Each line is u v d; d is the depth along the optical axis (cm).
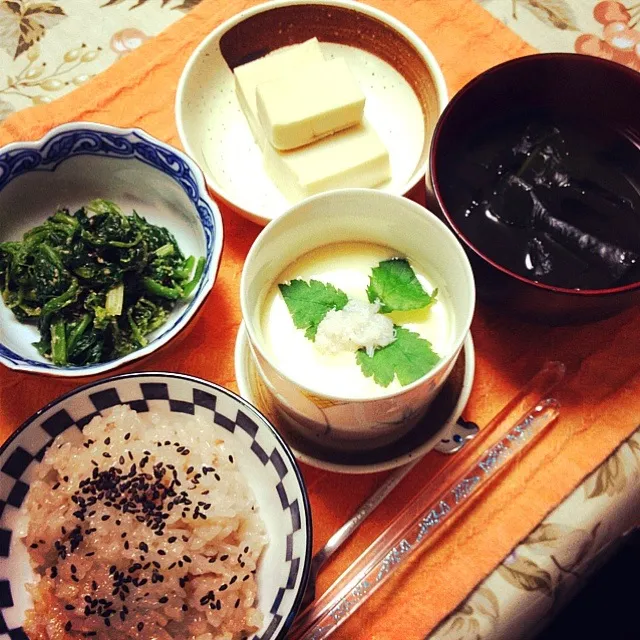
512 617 31
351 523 32
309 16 41
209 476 31
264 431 31
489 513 32
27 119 41
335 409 29
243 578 30
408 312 32
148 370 36
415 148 41
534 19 43
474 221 35
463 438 34
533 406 34
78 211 39
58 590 30
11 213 38
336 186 39
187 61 42
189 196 37
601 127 37
